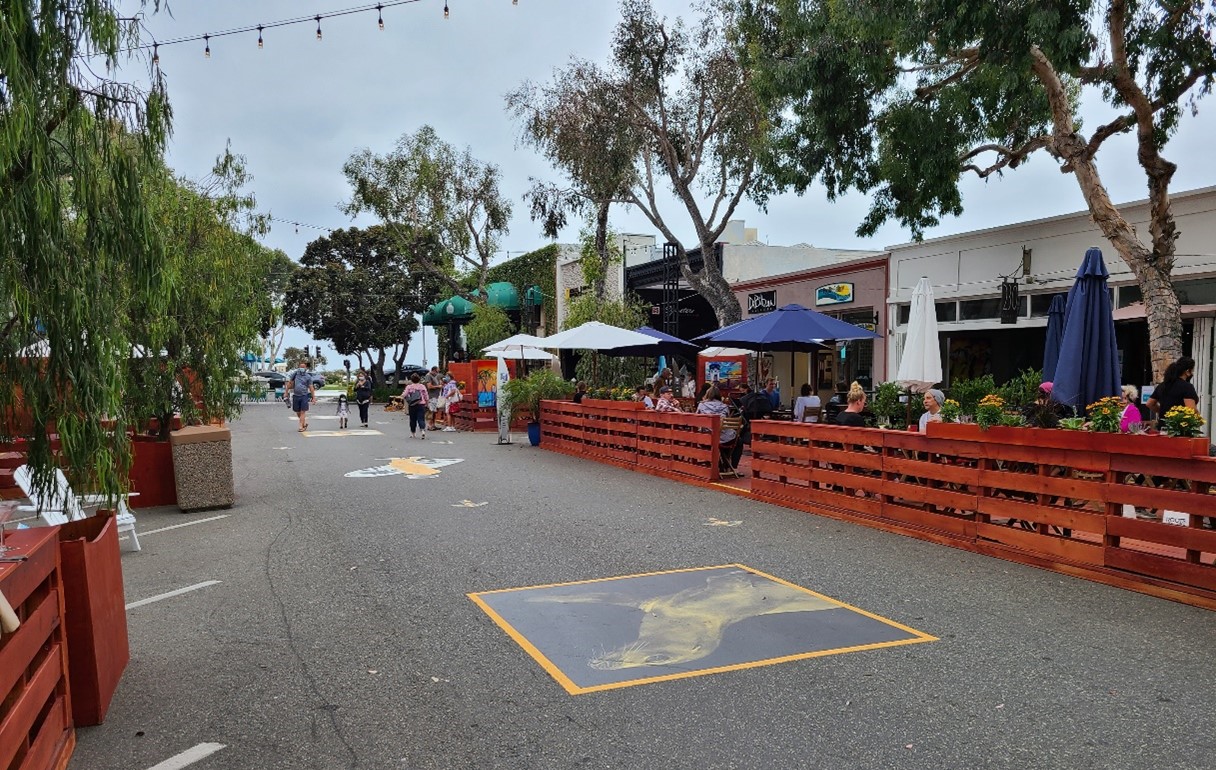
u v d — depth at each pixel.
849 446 9.36
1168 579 6.13
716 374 20.94
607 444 15.43
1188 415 6.17
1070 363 9.18
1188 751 3.74
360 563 7.59
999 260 16.72
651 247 33.25
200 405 12.05
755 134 19.11
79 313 4.50
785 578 6.88
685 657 5.03
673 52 20.09
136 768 3.76
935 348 11.01
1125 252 11.69
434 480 13.12
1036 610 5.89
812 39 14.15
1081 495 6.74
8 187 4.10
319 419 29.94
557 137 20.64
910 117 13.80
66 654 3.91
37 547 3.50
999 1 10.84
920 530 8.36
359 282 44.41
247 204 12.36
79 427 4.68
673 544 8.23
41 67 4.21
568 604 6.19
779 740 3.90
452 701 4.44
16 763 3.10
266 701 4.48
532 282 37.75
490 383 23.66
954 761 3.67
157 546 8.65
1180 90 12.09
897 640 5.29
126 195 4.89
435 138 33.03
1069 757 3.69
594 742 3.92
